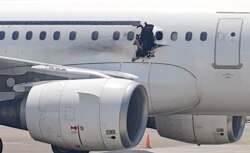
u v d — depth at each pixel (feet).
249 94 180.24
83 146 172.96
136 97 176.55
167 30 184.96
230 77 180.34
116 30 188.14
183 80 183.11
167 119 200.23
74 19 192.03
